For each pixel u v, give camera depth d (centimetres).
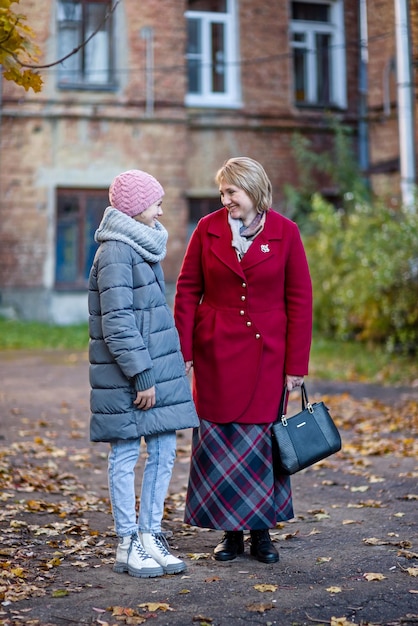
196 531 533
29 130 1962
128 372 421
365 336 1395
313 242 1577
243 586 421
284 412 468
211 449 459
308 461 452
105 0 1964
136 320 432
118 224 434
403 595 404
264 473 455
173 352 442
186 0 2027
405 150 1349
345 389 1127
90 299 443
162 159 2033
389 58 1764
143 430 430
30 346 1638
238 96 2091
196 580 431
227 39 2081
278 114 2112
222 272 461
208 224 475
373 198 1858
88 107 1984
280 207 2119
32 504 580
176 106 2030
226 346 459
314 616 380
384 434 846
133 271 433
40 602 401
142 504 449
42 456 752
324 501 607
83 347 1647
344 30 2145
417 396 1056
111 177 2009
